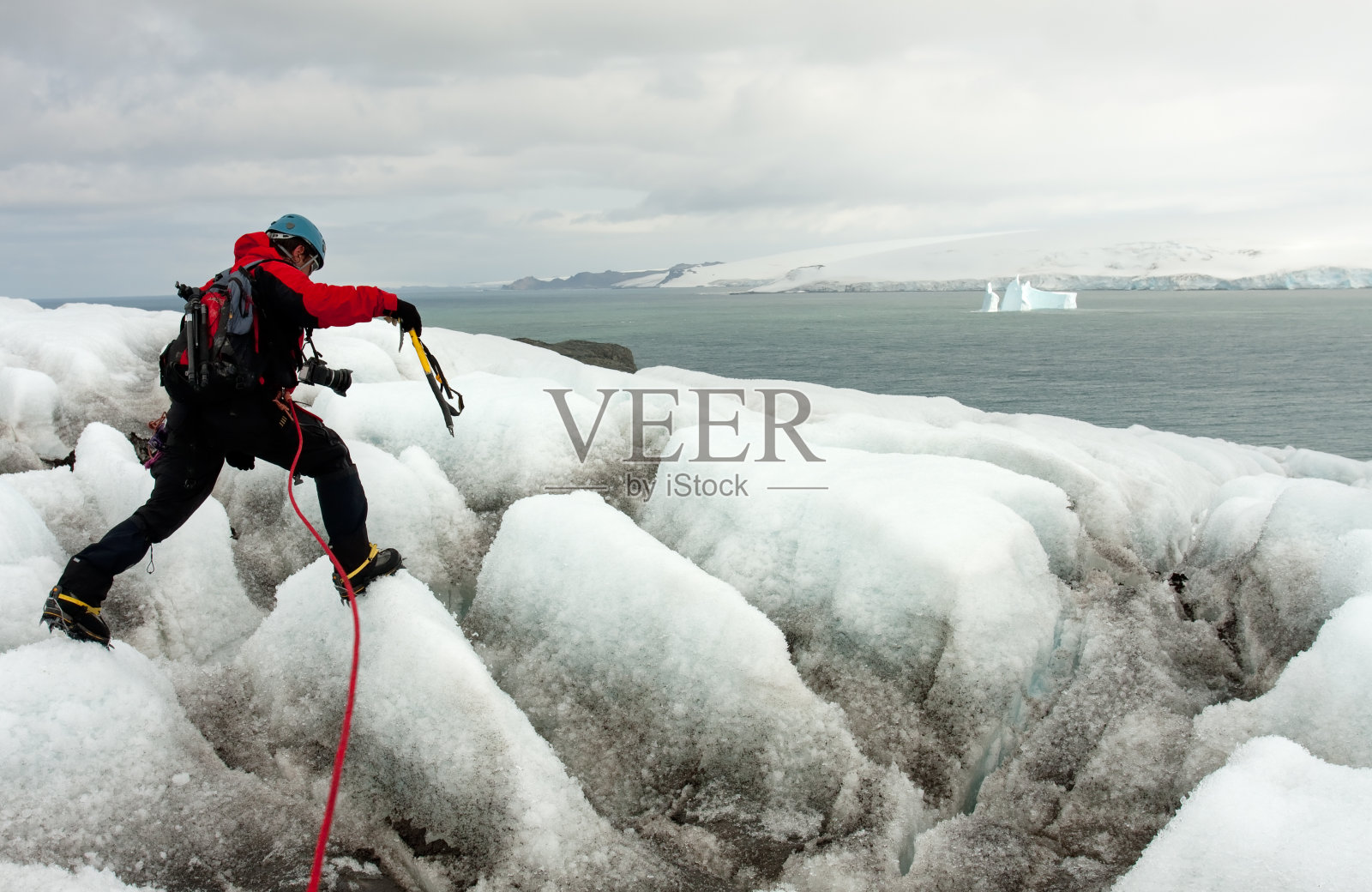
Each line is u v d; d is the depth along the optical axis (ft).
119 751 8.07
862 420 17.21
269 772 8.86
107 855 7.38
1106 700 10.28
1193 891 6.61
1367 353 258.57
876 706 10.02
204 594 11.53
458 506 13.43
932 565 10.17
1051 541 12.46
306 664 9.48
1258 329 390.63
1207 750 9.12
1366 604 9.00
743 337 359.87
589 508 11.43
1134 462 16.33
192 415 8.70
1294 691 8.94
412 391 16.05
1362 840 6.25
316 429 9.12
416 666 8.66
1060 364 229.25
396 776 8.48
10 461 15.72
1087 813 9.05
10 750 7.54
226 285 8.54
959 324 469.57
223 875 7.53
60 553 11.82
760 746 9.11
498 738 8.24
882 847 8.30
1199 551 14.32
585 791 9.08
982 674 9.78
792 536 11.64
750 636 9.39
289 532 13.14
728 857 8.33
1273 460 22.12
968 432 16.03
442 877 7.82
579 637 10.21
